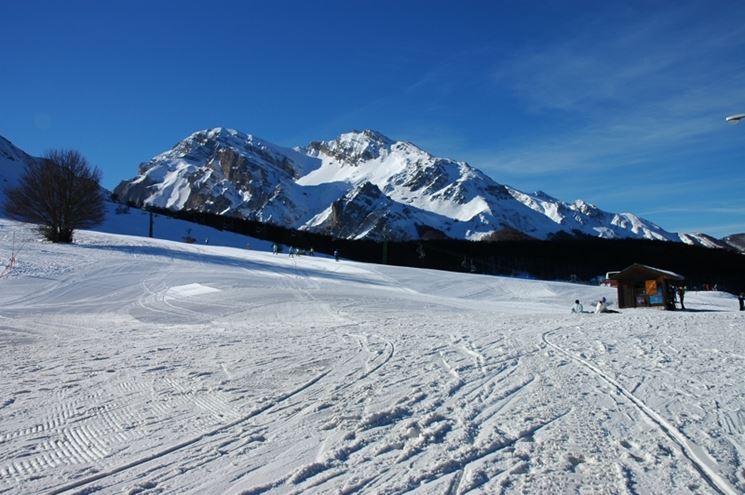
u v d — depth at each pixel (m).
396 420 5.90
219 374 8.39
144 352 10.75
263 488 4.16
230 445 5.12
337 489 4.13
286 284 34.41
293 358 9.84
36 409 6.42
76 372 8.66
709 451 4.94
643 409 6.33
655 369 8.64
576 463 4.70
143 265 36.53
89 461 4.73
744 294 36.56
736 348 10.58
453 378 8.03
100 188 51.03
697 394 7.00
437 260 115.44
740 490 4.10
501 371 8.56
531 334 13.35
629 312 26.19
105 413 6.23
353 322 18.28
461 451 4.91
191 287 30.34
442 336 13.08
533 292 45.66
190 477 4.37
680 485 4.20
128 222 100.44
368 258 115.44
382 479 4.31
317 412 6.20
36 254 36.75
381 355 10.12
